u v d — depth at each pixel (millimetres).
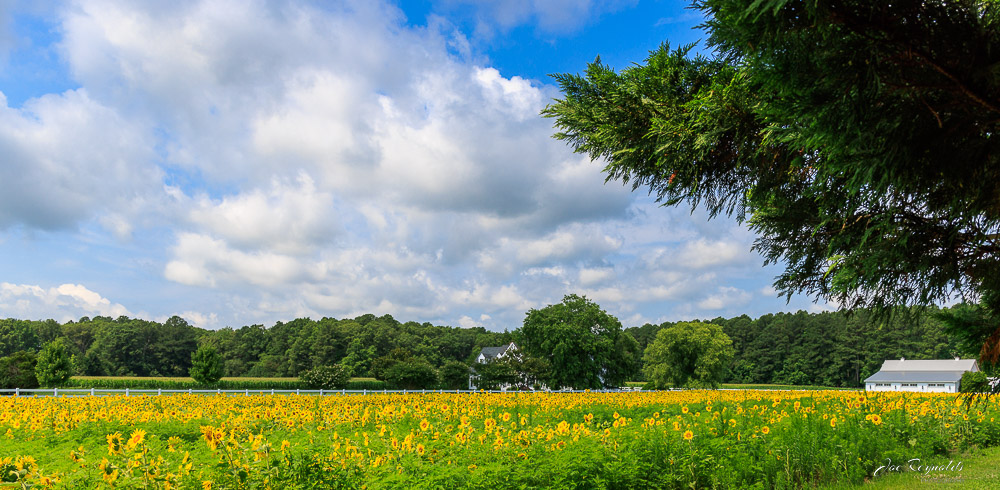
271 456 6250
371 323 113250
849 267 4199
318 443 7383
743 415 12602
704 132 5500
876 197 3975
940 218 4059
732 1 3178
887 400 17609
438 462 7160
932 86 3223
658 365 79188
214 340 117625
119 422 11367
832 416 12000
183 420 12297
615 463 6941
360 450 7422
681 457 7688
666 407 18859
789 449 8664
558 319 66250
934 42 3156
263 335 121438
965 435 11875
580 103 6172
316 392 36438
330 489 5898
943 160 3482
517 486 6008
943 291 4320
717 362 74750
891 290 4621
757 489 7301
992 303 4172
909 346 91938
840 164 3596
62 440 9742
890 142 3332
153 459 5887
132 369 102438
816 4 2875
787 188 5672
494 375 58344
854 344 96375
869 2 3037
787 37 3180
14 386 42531
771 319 115562
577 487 6445
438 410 16062
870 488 8297
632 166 6172
